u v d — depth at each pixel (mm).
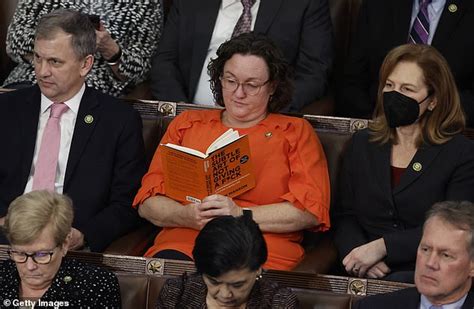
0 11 14164
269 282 7988
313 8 12875
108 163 10562
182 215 9875
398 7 12875
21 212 8141
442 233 7852
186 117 10539
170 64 13133
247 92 10070
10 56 13477
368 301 8242
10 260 8672
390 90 9852
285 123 10258
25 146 10633
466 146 9875
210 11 12945
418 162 9914
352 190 10312
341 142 10531
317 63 12859
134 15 13172
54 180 10578
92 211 10492
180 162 9766
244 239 7176
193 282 7953
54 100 10648
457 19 12562
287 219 9922
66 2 13195
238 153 9625
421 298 8188
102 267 8953
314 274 8688
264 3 12852
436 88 9758
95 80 12711
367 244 9820
